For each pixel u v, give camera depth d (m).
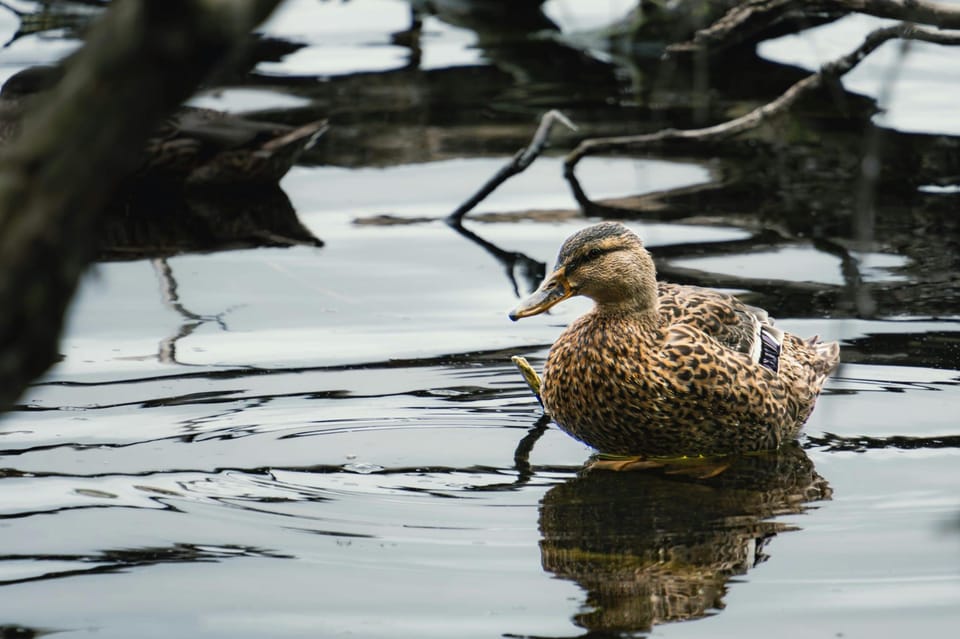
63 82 2.26
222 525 9.02
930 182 17.88
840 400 11.55
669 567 8.30
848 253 15.20
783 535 8.82
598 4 27.02
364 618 7.57
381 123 20.62
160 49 2.23
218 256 15.68
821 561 8.35
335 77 23.08
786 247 15.41
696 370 10.42
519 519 9.19
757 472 10.24
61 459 10.23
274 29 26.17
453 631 7.41
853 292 13.95
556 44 25.03
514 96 21.94
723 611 7.62
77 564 8.36
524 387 11.93
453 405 11.49
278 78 23.06
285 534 8.88
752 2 15.79
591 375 10.59
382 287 14.47
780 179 18.06
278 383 11.88
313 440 10.70
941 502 9.36
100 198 2.27
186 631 7.41
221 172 18.58
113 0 2.33
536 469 10.27
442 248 15.77
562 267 10.61
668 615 7.59
